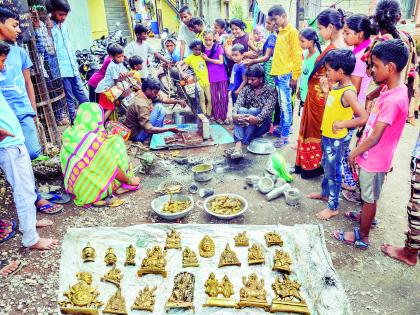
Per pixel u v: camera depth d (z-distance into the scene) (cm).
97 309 227
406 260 275
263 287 237
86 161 359
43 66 499
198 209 354
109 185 369
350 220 334
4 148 266
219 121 620
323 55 360
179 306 225
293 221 334
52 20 559
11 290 254
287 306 222
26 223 286
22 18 413
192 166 451
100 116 401
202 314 223
